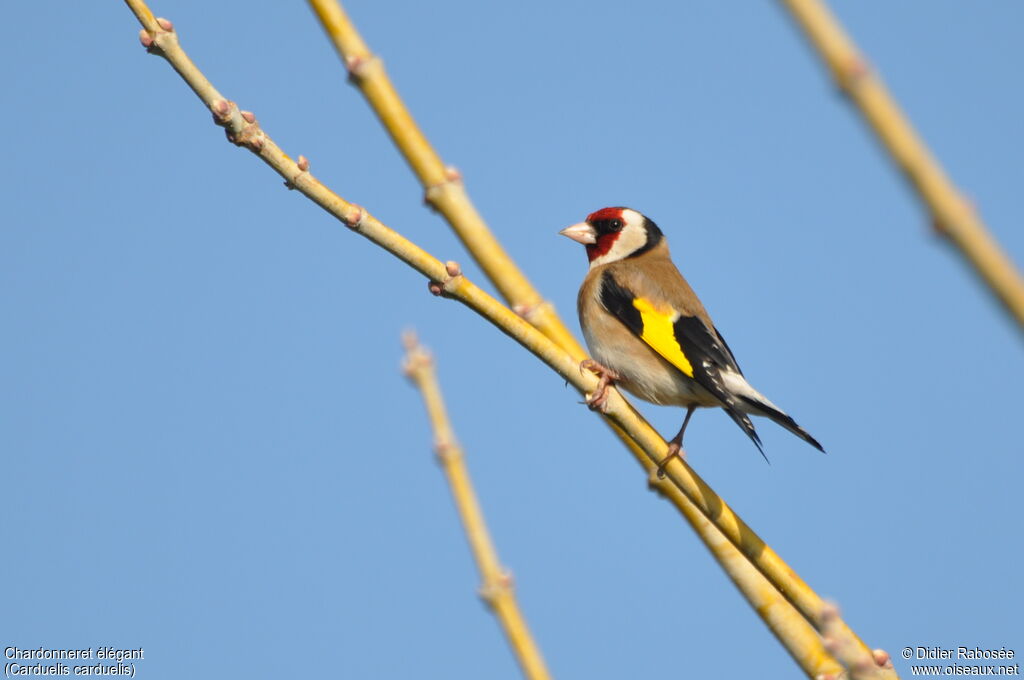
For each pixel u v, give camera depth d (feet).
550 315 25.17
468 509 20.86
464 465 21.27
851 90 8.47
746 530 23.85
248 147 22.97
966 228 8.30
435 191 24.08
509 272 24.73
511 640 19.85
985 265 8.27
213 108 22.53
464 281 24.14
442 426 21.50
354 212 23.54
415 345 22.07
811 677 22.84
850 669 15.49
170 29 22.20
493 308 24.22
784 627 23.38
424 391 21.80
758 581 23.72
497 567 20.36
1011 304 8.23
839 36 8.50
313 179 23.20
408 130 23.44
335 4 22.71
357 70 22.85
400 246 23.75
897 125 8.39
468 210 24.20
